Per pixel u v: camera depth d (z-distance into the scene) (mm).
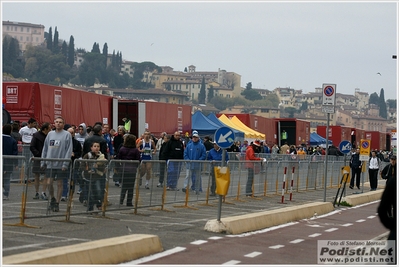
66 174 24891
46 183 23938
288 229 28781
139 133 63938
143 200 30281
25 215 23031
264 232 27062
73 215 26156
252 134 84312
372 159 61375
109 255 18062
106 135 44938
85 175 26031
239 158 61312
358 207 43906
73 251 16875
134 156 34812
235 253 20891
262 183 44438
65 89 52188
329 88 40438
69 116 52812
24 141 41844
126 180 28812
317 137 120625
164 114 70312
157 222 27156
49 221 24750
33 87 48469
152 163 30891
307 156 72375
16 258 15680
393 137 79188
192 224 27062
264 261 19703
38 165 23422
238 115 88812
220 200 25672
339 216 36531
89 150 34938
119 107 64062
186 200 34375
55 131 28250
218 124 81875
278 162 47312
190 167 34562
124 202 28766
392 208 14281
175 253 20172
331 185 62938
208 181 36656
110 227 24578
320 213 37219
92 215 26797
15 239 20297
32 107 48375
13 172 22219
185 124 75812
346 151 52219
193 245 21906
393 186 14172
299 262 19859
